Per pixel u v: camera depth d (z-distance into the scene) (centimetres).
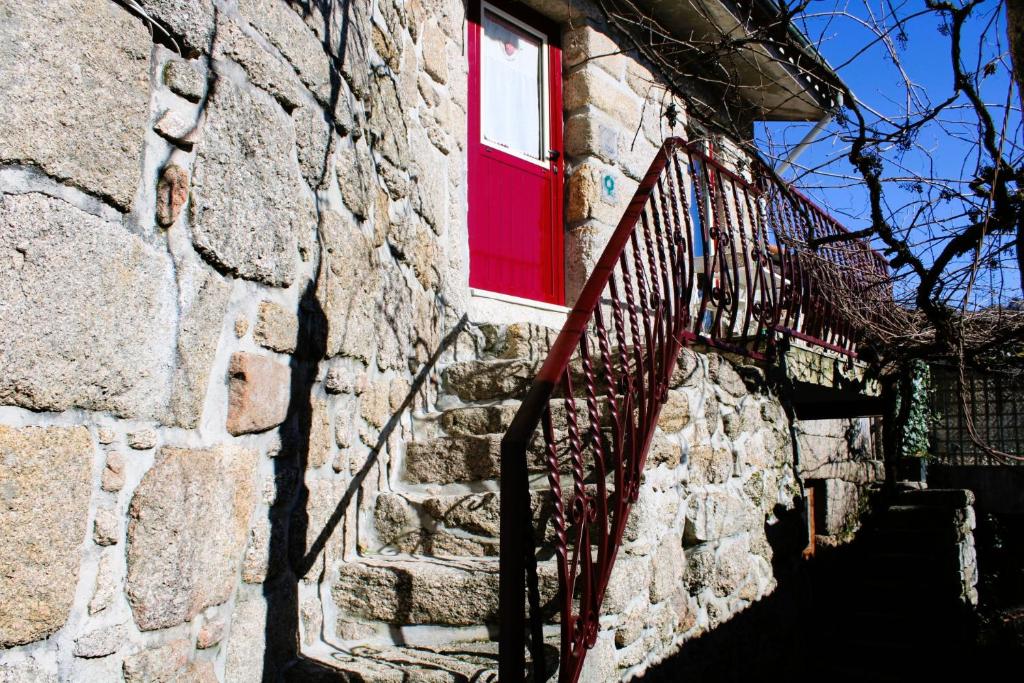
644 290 273
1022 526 652
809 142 408
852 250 480
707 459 329
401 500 277
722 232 364
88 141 150
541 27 473
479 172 424
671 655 279
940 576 465
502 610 164
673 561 293
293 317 218
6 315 133
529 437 173
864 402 523
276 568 211
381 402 287
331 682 209
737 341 377
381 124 291
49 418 142
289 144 217
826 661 414
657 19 507
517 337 367
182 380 173
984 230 298
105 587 151
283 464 217
